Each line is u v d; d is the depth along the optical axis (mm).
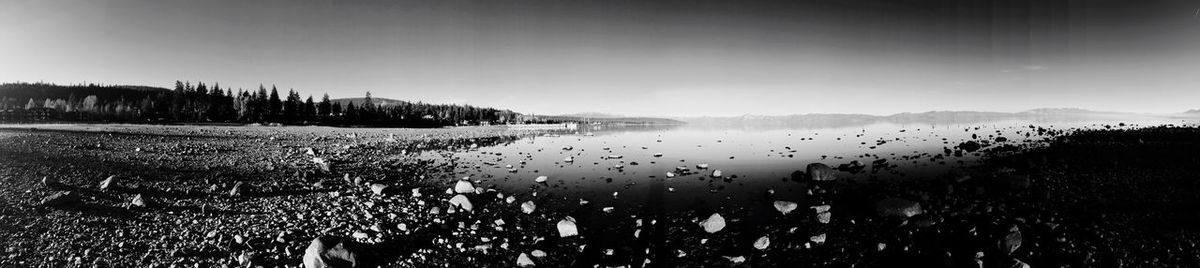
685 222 10781
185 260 8156
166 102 105375
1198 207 9297
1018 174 13984
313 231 9875
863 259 8141
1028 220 9281
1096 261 7414
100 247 8516
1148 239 8000
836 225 9977
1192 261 7191
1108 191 11055
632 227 10578
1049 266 7395
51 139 24969
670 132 66188
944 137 33375
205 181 14797
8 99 135750
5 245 8422
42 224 9516
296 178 16297
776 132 54969
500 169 20406
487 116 163125
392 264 8414
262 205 12023
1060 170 14109
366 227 10219
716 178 16688
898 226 9555
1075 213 9570
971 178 13750
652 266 8250
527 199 13641
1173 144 18453
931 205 10953
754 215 11141
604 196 14016
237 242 8984
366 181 16297
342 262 8047
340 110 121688
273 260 8297
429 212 11828
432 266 8367
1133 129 30062
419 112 133625
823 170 15273
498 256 8844
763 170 18359
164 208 11273
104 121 82000
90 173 14656
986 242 8352
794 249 8734
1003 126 51125
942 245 8453
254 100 105500
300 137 39000
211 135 36219
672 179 16766
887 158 20453
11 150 19312
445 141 40719
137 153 20562
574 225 10062
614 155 26062
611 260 8562
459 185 14398
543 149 32062
